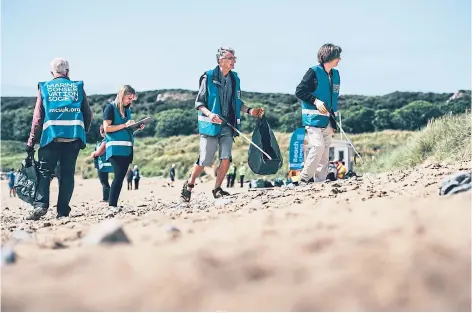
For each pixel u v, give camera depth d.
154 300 2.53
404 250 3.03
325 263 2.92
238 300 2.47
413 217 4.24
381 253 3.01
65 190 9.52
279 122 83.81
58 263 3.32
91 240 4.05
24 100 107.81
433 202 5.11
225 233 4.34
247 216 5.65
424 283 2.53
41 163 9.34
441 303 2.36
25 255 4.11
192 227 5.02
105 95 105.25
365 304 2.36
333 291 2.49
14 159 66.06
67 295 2.65
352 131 80.81
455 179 6.33
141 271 2.98
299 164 17.12
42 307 2.51
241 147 53.75
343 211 5.21
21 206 18.61
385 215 4.55
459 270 2.70
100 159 14.69
